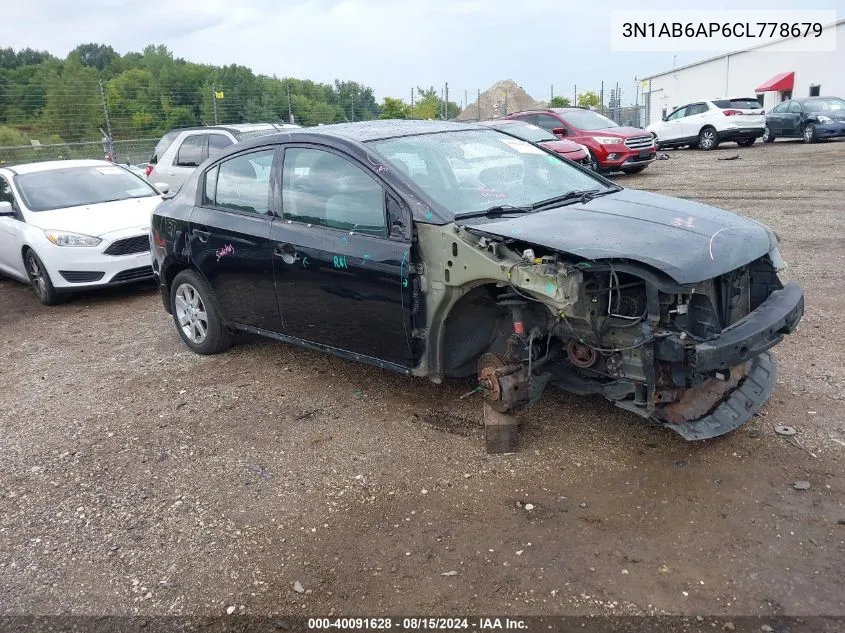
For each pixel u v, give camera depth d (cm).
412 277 409
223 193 548
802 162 1684
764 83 3691
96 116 2450
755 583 294
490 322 431
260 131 1202
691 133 2300
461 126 526
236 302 541
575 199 451
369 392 501
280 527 355
